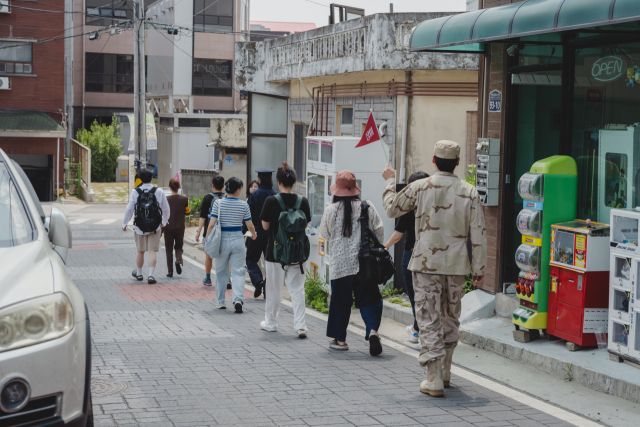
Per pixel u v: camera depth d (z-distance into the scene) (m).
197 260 15.47
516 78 8.30
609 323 6.29
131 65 49.69
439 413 5.22
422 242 5.68
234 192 9.42
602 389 5.93
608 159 7.11
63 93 33.72
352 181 7.25
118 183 43.72
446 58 12.52
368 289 7.12
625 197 6.91
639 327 5.98
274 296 8.12
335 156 9.41
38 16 32.97
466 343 7.66
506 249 8.34
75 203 32.69
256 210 10.52
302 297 7.91
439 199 5.63
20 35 32.78
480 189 8.45
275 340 7.68
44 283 3.54
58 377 3.32
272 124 17.47
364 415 5.11
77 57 48.19
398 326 8.58
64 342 3.38
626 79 6.89
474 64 12.44
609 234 6.49
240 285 9.45
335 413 5.14
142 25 23.59
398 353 7.21
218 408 5.18
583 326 6.52
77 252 16.34
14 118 32.16
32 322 3.32
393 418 5.06
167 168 35.34
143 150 23.86
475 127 12.77
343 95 14.41
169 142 34.78
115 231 21.72
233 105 45.34
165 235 12.77
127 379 5.92
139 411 5.07
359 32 13.54
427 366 5.71
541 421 5.12
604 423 5.17
